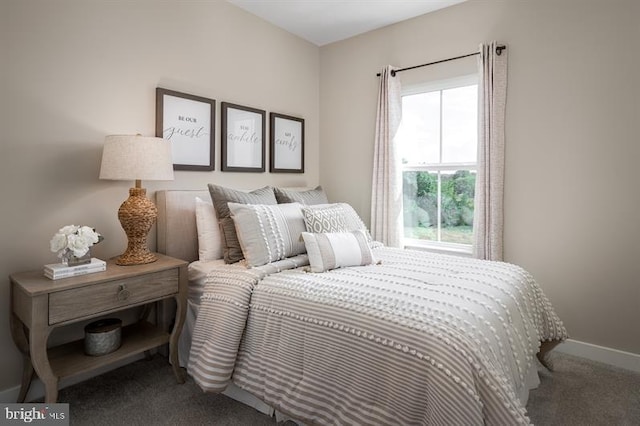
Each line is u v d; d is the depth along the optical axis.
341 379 1.45
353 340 1.43
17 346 1.83
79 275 1.78
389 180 3.23
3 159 1.84
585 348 2.47
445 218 3.14
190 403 1.90
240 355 1.83
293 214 2.38
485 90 2.71
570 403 1.92
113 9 2.22
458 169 3.05
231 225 2.26
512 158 2.70
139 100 2.36
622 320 2.35
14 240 1.89
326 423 1.46
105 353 1.90
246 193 2.51
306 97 3.66
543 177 2.59
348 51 3.58
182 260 2.32
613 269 2.37
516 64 2.66
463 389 1.14
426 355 1.24
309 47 3.68
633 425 1.74
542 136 2.58
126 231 2.05
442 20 3.00
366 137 3.49
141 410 1.83
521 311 1.74
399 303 1.49
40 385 1.97
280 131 3.38
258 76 3.16
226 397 1.95
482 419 1.13
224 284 1.93
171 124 2.51
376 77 3.39
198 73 2.69
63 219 2.06
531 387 1.68
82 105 2.11
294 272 2.02
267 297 1.77
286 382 1.61
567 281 2.53
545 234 2.60
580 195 2.46
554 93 2.52
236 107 2.95
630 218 2.30
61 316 1.62
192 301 2.23
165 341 2.09
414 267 2.12
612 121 2.33
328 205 2.73
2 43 1.82
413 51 3.16
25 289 1.57
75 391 2.01
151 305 2.40
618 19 2.29
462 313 1.40
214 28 2.79
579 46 2.42
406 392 1.26
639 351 2.30
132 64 2.32
